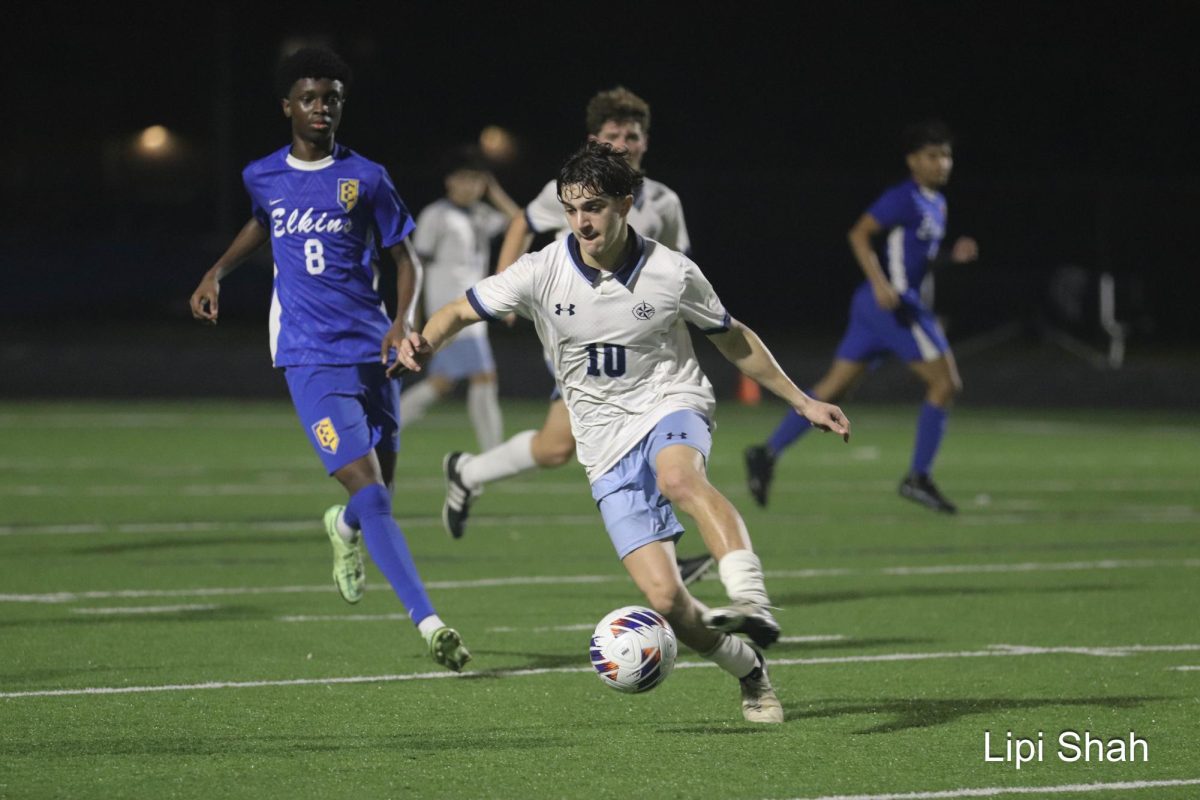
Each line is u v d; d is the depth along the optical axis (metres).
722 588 35.94
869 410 84.69
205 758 20.94
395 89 163.50
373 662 27.33
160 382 89.88
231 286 114.06
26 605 32.16
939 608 33.06
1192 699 24.84
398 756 21.14
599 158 21.38
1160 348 113.69
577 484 54.72
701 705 24.36
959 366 100.69
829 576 37.16
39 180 148.88
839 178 119.44
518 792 19.45
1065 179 158.00
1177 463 61.81
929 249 46.22
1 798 19.02
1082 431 74.56
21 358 96.75
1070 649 28.89
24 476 53.75
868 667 27.31
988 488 54.09
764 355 22.77
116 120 156.00
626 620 21.55
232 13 157.00
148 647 28.25
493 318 22.86
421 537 42.75
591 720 23.30
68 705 23.86
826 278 120.94
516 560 39.09
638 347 22.23
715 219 120.25
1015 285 113.38
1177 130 157.62
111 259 114.69
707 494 21.11
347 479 26.88
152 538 41.41
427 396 53.50
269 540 41.38
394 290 102.62
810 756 21.28
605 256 21.92
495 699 24.62
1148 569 38.22
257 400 83.88
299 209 27.39
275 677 26.02
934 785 19.91
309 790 19.47
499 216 55.28
